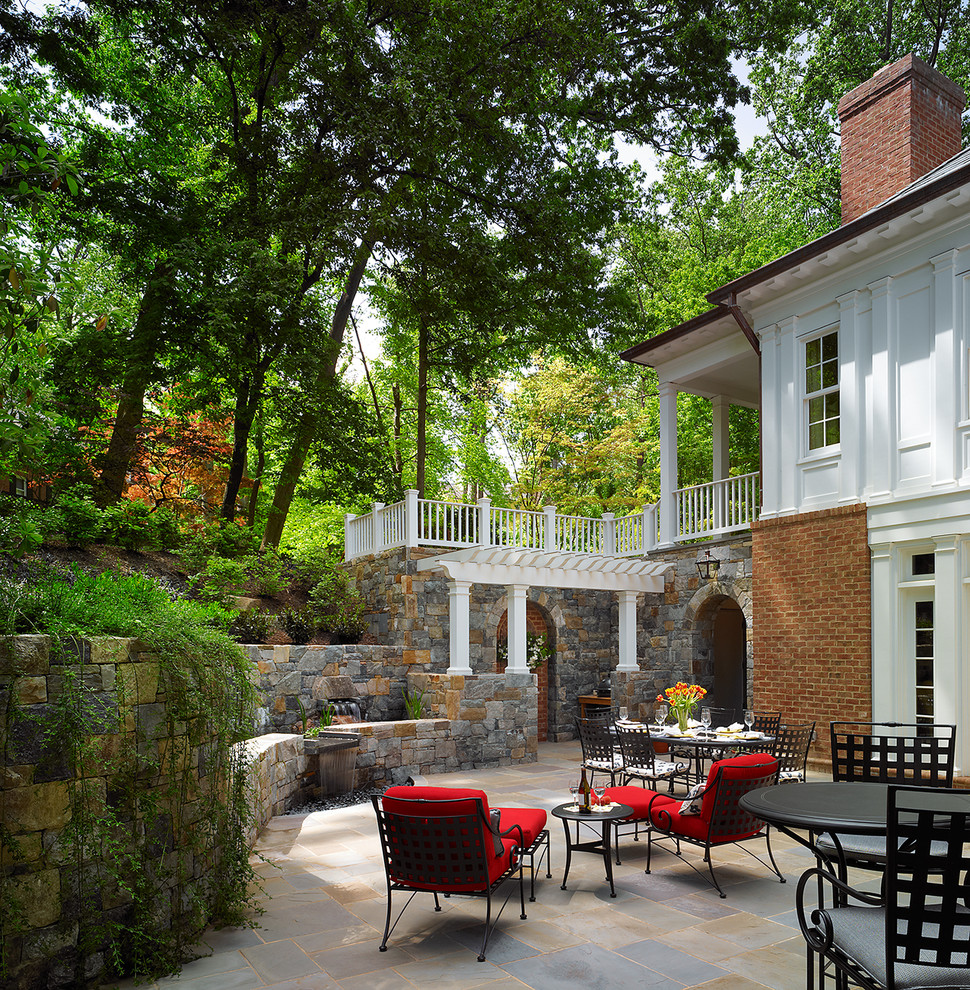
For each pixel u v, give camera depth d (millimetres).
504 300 17594
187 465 17500
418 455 19812
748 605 13062
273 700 11875
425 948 4883
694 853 7141
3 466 4781
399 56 13812
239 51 13641
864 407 10422
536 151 17516
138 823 4375
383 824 5074
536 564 13336
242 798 5633
